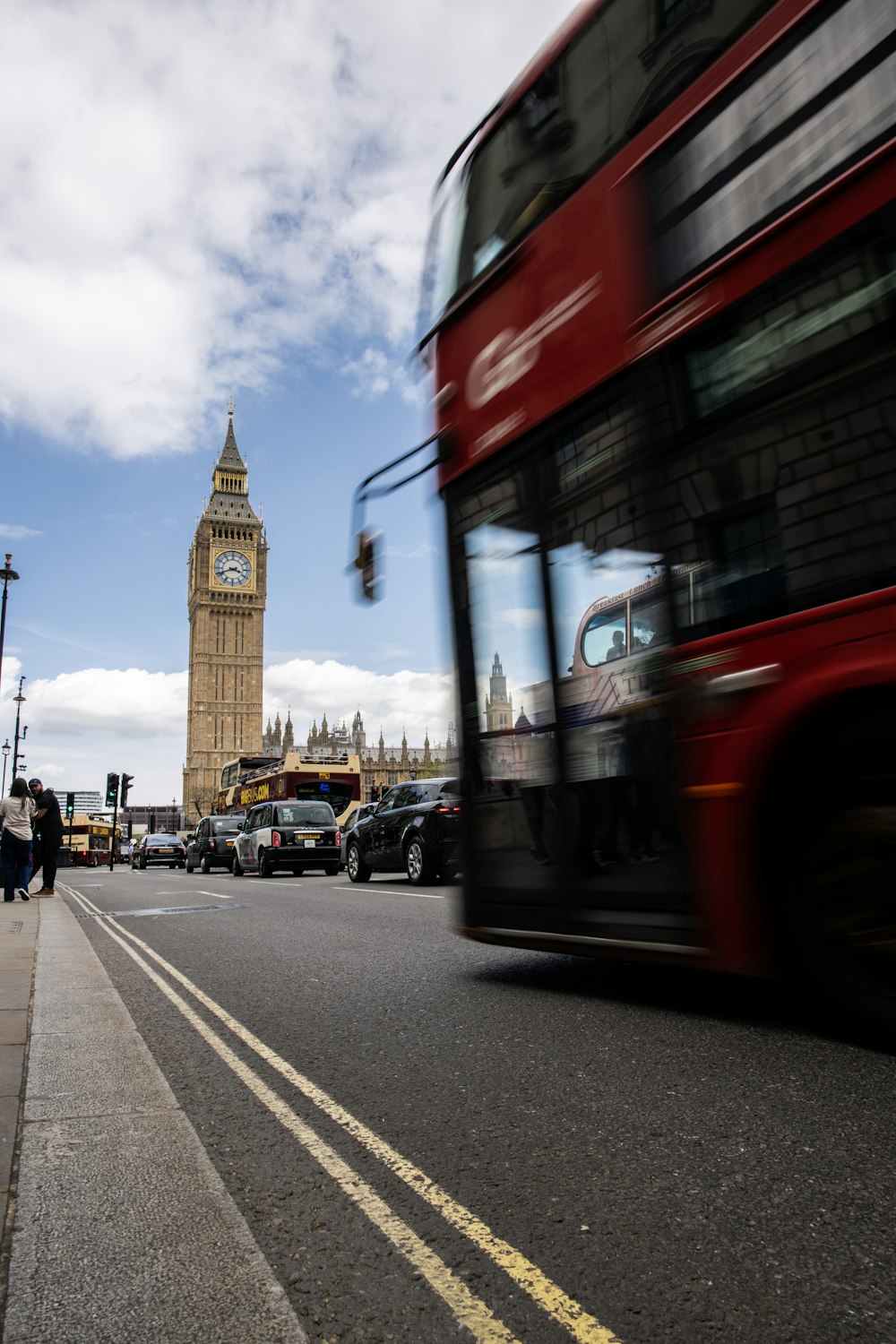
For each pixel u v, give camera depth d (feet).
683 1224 6.97
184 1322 5.86
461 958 20.52
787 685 11.11
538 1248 6.70
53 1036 13.84
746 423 11.67
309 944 24.08
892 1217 6.90
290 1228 7.18
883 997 10.60
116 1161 8.67
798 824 11.43
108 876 86.94
